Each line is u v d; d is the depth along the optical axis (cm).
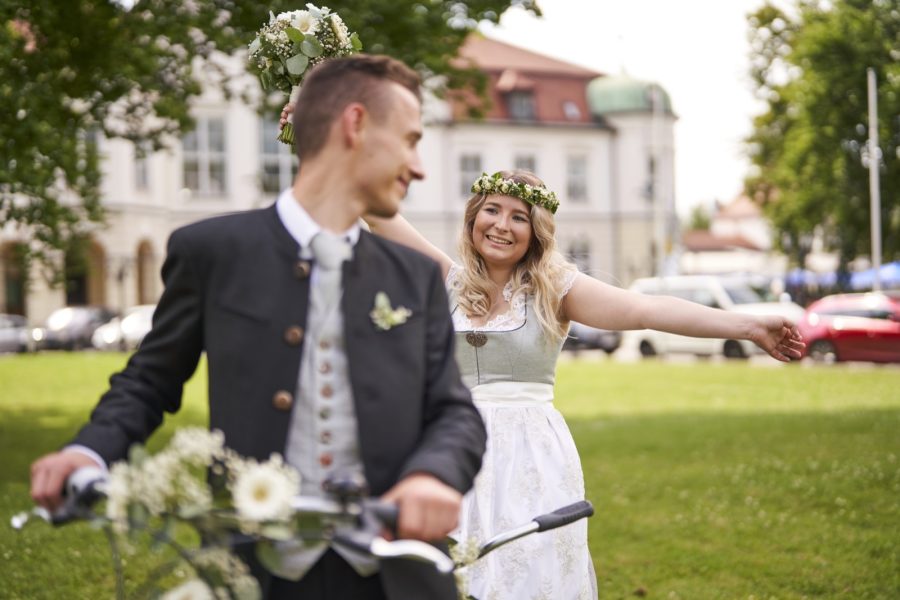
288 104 325
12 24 977
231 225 202
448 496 179
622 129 4575
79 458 184
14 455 1017
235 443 192
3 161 939
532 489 354
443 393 201
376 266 203
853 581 528
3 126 932
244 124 3859
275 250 198
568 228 4525
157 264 3666
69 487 181
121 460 190
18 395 1636
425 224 4262
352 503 172
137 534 176
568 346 2745
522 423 363
